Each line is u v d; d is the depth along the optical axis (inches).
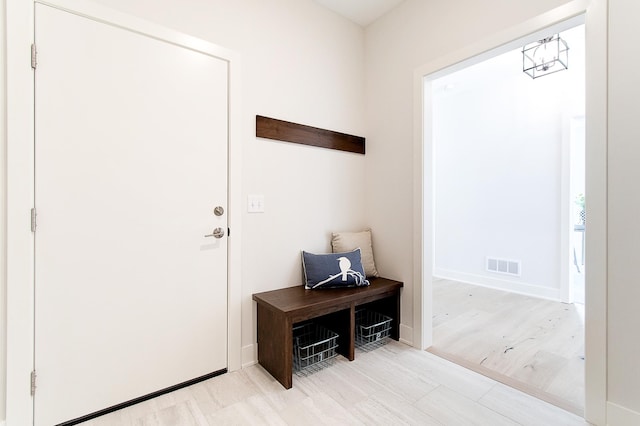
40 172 55.6
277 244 87.0
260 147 83.0
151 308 67.2
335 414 61.8
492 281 158.1
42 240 55.9
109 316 62.6
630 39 54.8
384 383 72.6
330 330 88.9
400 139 96.1
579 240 167.8
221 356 76.8
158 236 67.9
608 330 57.7
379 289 88.7
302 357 83.7
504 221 153.7
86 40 59.4
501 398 66.9
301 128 91.0
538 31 66.7
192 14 71.4
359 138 106.3
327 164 98.2
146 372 66.7
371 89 105.7
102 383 61.9
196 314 73.1
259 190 83.0
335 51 99.8
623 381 56.2
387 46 100.0
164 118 68.1
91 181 60.3
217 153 75.4
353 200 105.2
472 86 161.6
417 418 60.6
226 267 77.4
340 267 88.8
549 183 139.5
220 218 76.2
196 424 59.0
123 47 63.2
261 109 83.0
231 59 77.2
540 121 141.9
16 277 53.8
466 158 167.3
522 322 110.9
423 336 90.0
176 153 69.7
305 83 92.4
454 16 81.7
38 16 55.2
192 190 72.0
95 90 60.4
